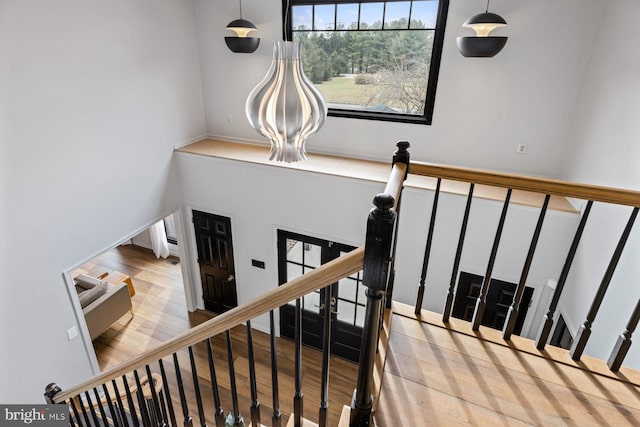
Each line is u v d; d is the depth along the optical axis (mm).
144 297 6230
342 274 1049
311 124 2199
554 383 1616
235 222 5156
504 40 3438
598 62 3328
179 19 4805
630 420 1461
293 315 5242
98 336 5273
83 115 3869
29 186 3494
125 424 2357
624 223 2578
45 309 3832
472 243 3912
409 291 4402
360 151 4801
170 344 1583
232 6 4766
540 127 3906
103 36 3920
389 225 918
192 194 5289
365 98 4621
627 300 2434
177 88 4980
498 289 4023
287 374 4770
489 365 1702
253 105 2150
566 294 3543
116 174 4359
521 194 3814
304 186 4473
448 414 1479
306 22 4523
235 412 1705
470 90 4039
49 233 3748
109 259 7277
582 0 3359
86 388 2150
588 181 3262
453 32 3895
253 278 5438
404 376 1644
